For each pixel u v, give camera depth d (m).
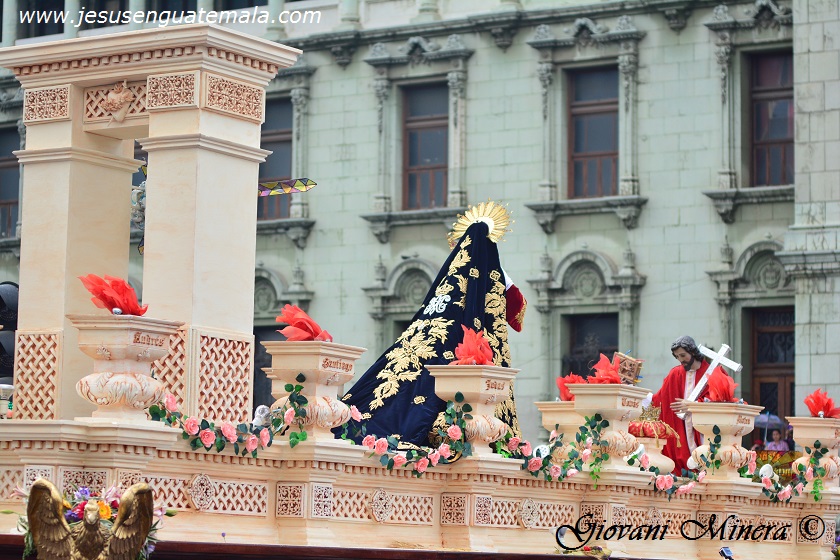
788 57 41.91
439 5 45.41
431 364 15.50
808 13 39.88
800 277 39.28
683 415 17.80
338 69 46.44
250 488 12.11
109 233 13.72
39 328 13.38
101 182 13.70
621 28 42.75
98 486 10.91
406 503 13.42
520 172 44.09
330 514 12.42
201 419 11.85
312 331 12.41
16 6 45.31
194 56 12.94
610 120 43.59
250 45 13.25
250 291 13.27
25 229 13.55
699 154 42.09
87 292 13.50
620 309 42.53
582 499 15.26
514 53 44.28
